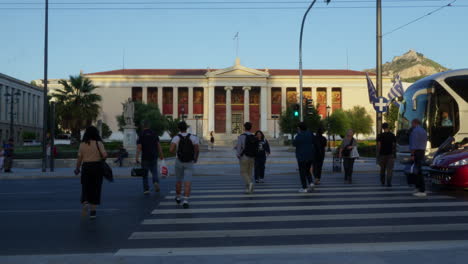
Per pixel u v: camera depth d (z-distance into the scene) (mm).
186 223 8000
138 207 9992
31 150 48000
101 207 10039
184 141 10023
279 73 92438
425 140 11281
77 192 13703
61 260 5371
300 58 27859
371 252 5574
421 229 7320
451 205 9750
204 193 12352
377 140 14102
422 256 5316
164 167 13039
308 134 12539
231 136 85250
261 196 11570
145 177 12430
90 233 7305
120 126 68500
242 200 10820
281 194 11961
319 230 7297
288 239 6684
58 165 29547
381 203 10117
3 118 75688
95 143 8719
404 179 16688
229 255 5508
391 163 13766
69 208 10125
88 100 47500
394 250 5688
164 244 6461
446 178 11570
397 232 7117
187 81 88312
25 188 15117
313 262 5102
